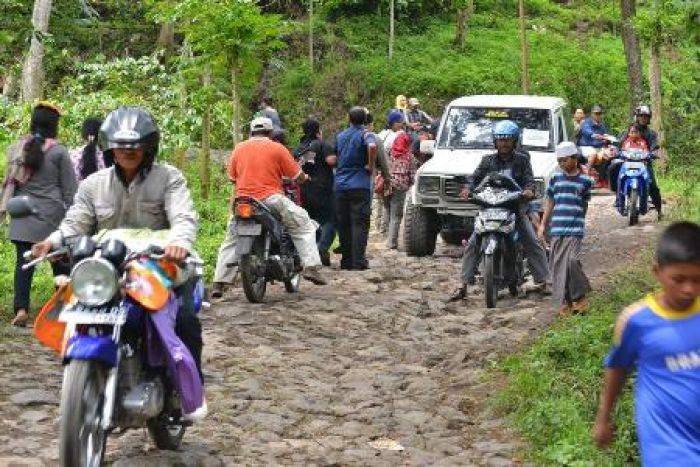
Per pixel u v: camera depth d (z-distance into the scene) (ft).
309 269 50.96
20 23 66.28
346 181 58.90
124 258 23.52
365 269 59.98
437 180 63.41
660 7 97.30
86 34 136.67
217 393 33.50
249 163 48.47
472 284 50.85
